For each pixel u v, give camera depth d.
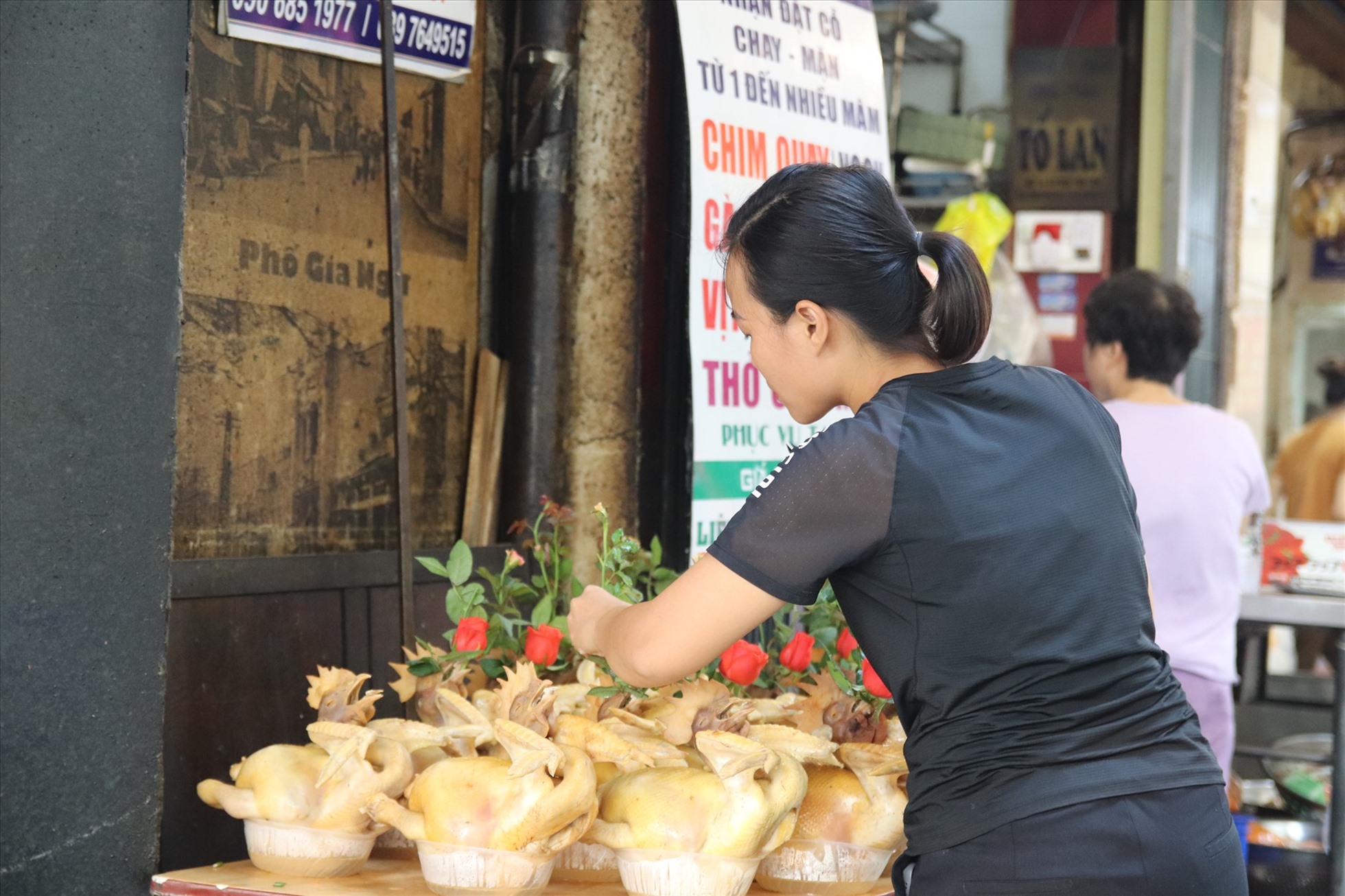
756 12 2.76
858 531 1.33
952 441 1.34
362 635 2.27
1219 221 5.04
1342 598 3.30
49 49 1.73
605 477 2.79
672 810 1.57
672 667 1.41
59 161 1.74
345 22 2.33
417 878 1.71
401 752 1.69
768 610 1.36
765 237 1.42
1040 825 1.28
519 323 2.73
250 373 2.22
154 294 1.85
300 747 1.76
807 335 1.43
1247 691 5.26
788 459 1.39
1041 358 4.61
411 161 2.54
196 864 1.97
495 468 2.72
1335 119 6.05
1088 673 1.32
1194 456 2.82
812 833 1.70
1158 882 1.28
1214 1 4.86
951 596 1.31
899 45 4.82
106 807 1.80
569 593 2.18
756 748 1.55
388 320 2.50
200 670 1.98
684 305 3.08
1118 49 4.72
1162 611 2.81
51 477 1.75
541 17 2.69
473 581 2.54
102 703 1.80
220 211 2.17
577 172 2.73
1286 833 3.44
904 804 1.71
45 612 1.74
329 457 2.37
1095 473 1.39
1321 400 6.33
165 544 1.87
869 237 1.40
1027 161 4.80
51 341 1.74
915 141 4.82
